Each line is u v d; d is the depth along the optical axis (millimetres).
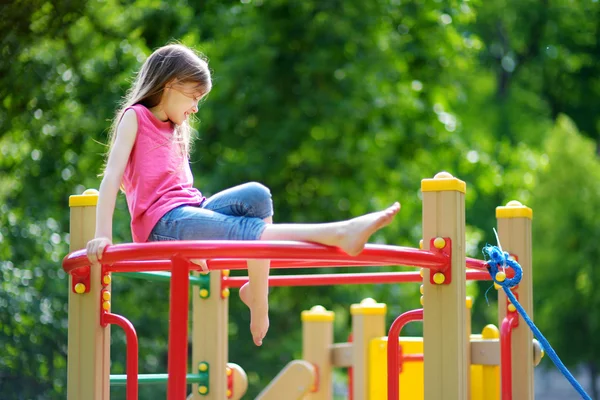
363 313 8023
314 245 3951
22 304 9672
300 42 14984
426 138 15930
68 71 11148
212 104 14695
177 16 12398
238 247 3885
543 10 24625
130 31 11836
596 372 24922
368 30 15125
